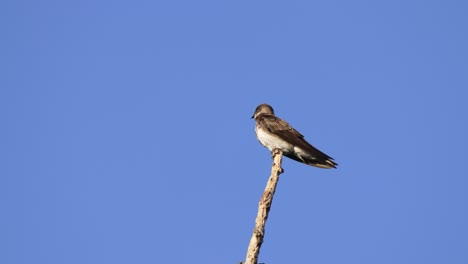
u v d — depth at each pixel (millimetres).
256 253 10602
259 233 10734
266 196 11164
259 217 10961
